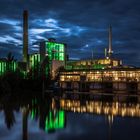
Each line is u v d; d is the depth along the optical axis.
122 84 181.25
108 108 85.88
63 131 45.81
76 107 89.31
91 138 39.84
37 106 91.94
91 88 198.50
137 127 49.81
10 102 107.69
